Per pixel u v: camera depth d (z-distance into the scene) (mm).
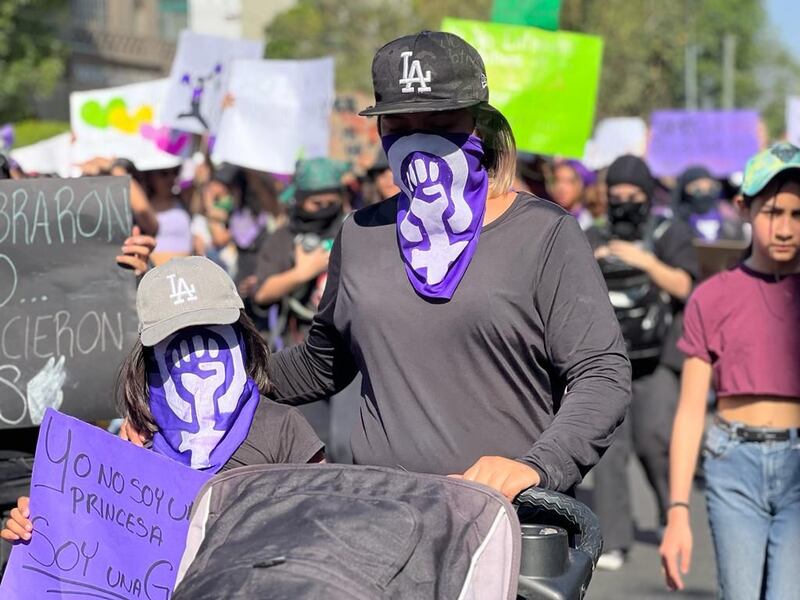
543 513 2490
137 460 3002
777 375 4020
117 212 4102
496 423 2795
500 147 2869
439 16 32719
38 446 3086
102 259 4086
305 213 6531
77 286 4070
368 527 2135
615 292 6434
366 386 2936
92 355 4043
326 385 3266
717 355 4148
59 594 3053
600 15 35750
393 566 2084
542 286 2760
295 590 2008
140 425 3150
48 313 4051
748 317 4070
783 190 4012
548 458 2451
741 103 61156
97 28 39062
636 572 6582
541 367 2805
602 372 2670
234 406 3066
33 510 3078
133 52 40812
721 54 57844
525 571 2250
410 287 2818
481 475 2379
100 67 39344
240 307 3072
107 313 4062
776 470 3980
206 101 9148
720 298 4137
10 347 4027
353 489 2283
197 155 12047
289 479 2334
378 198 7457
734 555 4020
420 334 2799
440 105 2705
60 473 3068
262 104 9195
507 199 2865
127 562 2994
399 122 2855
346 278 2932
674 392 6688
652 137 16641
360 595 2025
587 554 2334
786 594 3879
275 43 34812
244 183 9859
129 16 40812
